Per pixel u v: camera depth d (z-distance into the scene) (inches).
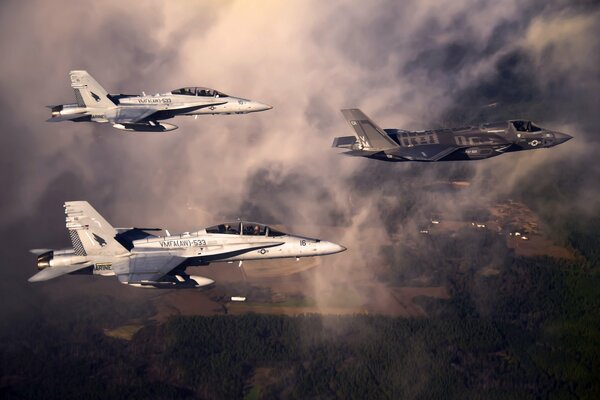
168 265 1469.0
